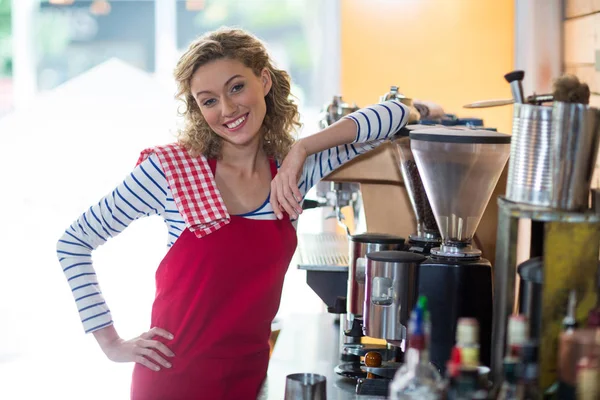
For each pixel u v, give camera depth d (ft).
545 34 10.43
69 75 16.28
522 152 4.45
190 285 6.23
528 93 11.28
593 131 4.30
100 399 12.62
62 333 16.02
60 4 16.10
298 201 6.30
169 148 6.32
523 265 4.49
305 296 16.02
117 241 15.90
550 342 4.21
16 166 13.39
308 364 6.88
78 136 13.32
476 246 6.68
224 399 6.30
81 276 6.37
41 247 15.58
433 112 8.13
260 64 6.31
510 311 4.42
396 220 7.27
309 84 15.55
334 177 7.24
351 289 6.33
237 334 6.26
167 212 6.30
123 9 15.97
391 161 7.18
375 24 14.03
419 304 3.91
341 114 8.41
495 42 13.67
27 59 16.26
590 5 8.46
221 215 6.16
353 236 6.31
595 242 4.18
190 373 6.28
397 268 5.41
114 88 13.37
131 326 14.58
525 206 4.36
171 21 15.88
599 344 3.81
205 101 6.10
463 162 5.35
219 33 6.23
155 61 16.02
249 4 15.67
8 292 16.14
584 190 4.35
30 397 12.67
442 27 13.82
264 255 6.28
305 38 15.48
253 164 6.48
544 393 4.20
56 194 13.52
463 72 13.83
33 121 13.32
